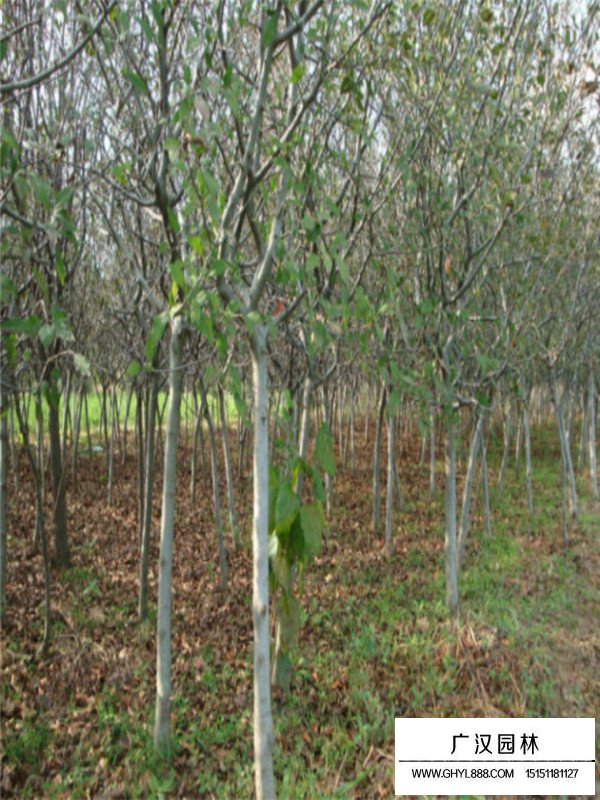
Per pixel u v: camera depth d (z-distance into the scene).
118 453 11.76
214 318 2.69
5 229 2.72
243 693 4.26
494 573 6.59
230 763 3.65
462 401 5.21
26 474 9.73
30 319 2.62
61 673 4.33
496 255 6.19
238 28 3.17
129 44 3.47
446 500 5.44
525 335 6.52
